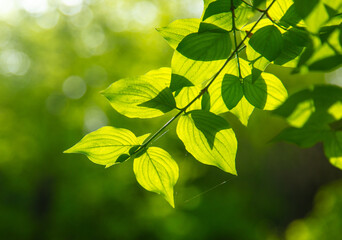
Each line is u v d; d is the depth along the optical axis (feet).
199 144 3.54
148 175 3.65
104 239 31.91
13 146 34.94
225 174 36.55
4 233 33.91
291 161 52.47
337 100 2.29
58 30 39.65
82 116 35.96
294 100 2.34
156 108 3.47
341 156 3.09
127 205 32.22
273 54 3.27
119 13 39.22
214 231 33.96
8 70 39.99
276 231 50.29
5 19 41.45
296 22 3.24
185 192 31.17
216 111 3.75
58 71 37.91
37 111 37.06
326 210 25.18
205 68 3.38
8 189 38.75
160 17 35.60
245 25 3.58
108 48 37.11
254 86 3.55
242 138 44.52
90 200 32.68
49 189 34.83
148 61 35.04
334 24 2.92
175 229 31.19
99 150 3.48
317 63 2.07
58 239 33.53
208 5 3.31
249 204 48.96
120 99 3.43
